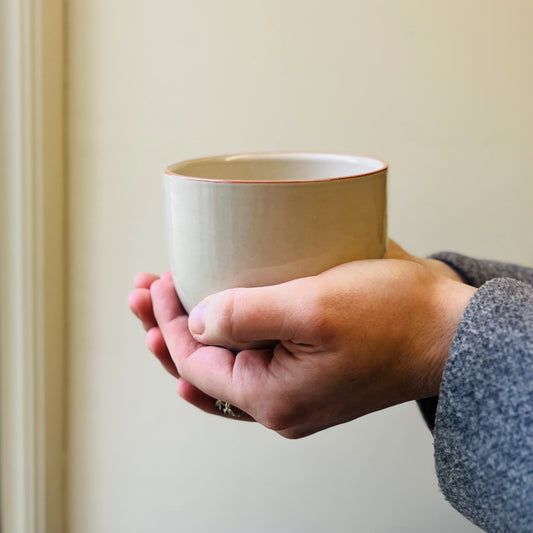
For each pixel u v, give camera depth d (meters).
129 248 0.80
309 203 0.41
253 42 0.73
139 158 0.77
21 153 0.76
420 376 0.44
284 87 0.74
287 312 0.41
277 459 0.85
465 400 0.39
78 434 0.88
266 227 0.41
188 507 0.88
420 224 0.77
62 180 0.79
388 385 0.44
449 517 0.84
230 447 0.85
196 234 0.42
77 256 0.82
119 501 0.89
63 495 0.90
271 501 0.86
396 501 0.84
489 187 0.75
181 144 0.76
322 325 0.41
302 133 0.75
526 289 0.41
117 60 0.75
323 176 0.51
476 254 0.77
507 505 0.38
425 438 0.82
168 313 0.49
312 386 0.43
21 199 0.78
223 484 0.86
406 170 0.75
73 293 0.83
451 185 0.75
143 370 0.84
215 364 0.46
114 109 0.76
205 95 0.75
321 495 0.85
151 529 0.89
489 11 0.71
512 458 0.38
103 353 0.84
